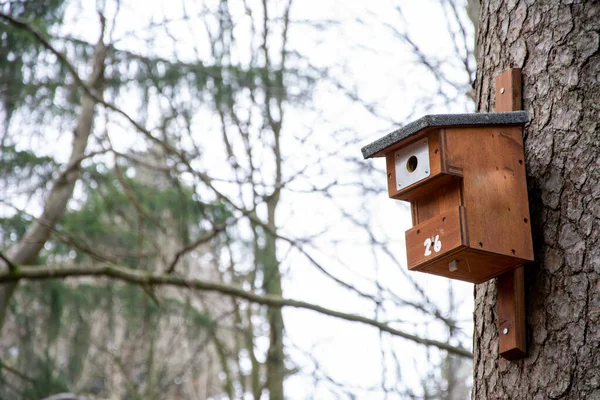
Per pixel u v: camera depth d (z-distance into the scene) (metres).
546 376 4.76
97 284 14.84
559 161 5.07
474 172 5.07
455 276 5.23
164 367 14.38
